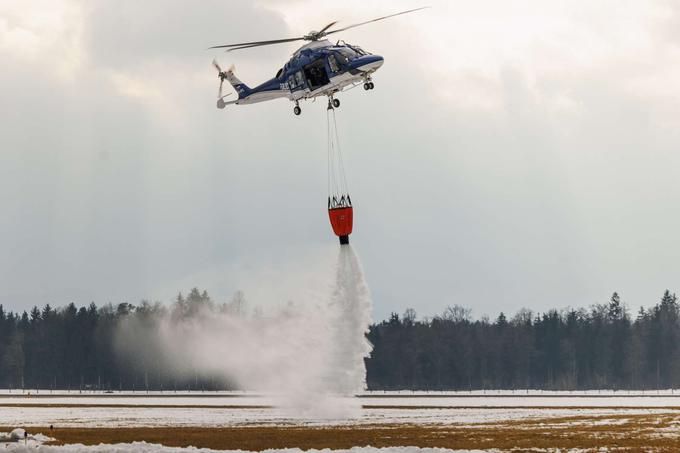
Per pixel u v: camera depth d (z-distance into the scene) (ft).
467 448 226.79
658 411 354.74
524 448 225.15
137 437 256.11
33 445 217.77
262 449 229.45
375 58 286.05
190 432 269.64
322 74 291.58
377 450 209.05
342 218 277.44
